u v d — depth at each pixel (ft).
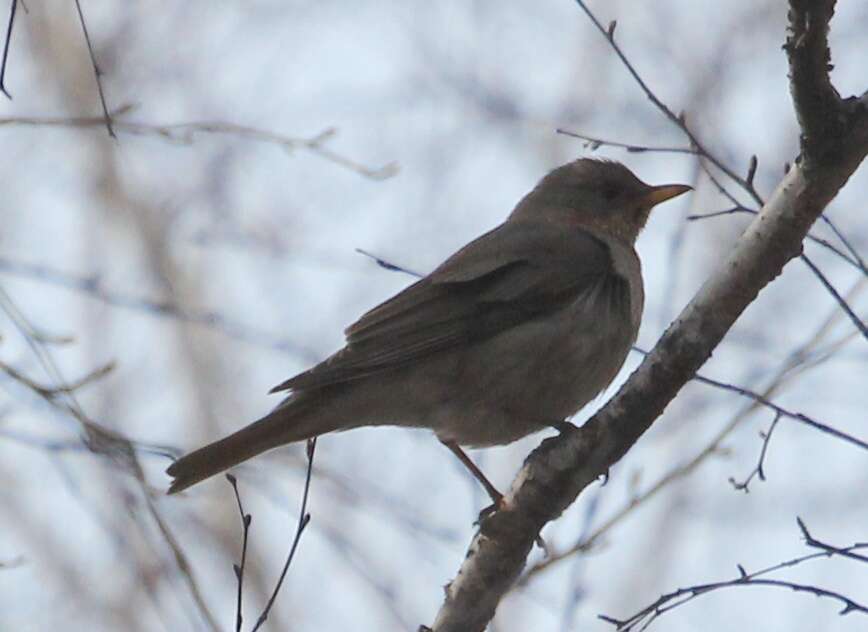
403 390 39.40
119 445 36.24
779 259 30.76
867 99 29.35
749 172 32.73
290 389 37.60
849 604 30.30
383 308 39.70
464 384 39.78
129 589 47.50
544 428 40.93
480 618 33.09
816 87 28.71
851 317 31.19
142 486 35.88
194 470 36.29
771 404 32.78
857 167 29.84
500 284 40.16
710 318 31.45
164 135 39.63
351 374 38.19
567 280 40.60
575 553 37.32
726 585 31.14
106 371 38.06
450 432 40.52
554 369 40.14
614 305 41.27
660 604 31.45
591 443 32.32
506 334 39.83
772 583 30.78
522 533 32.96
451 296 39.93
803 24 27.94
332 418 38.50
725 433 39.86
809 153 29.63
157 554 40.63
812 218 30.32
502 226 42.63
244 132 40.83
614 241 42.70
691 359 31.63
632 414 32.27
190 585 33.63
